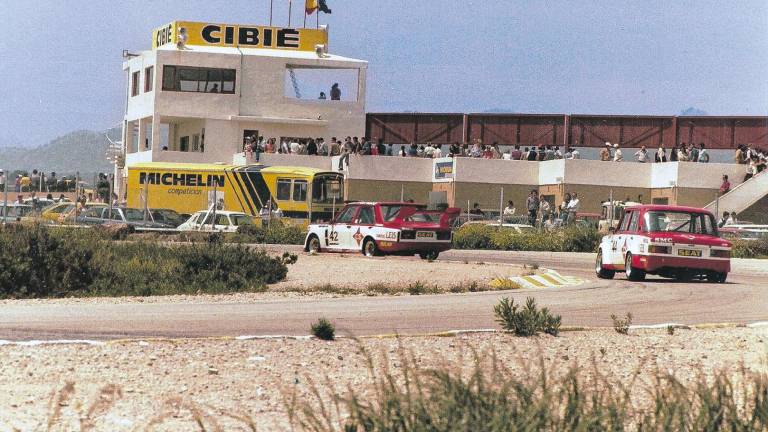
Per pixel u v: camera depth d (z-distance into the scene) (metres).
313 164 166.38
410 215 91.56
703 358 37.59
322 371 33.09
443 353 37.09
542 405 19.47
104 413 26.02
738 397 25.72
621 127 180.00
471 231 119.62
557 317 43.94
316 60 191.38
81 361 33.53
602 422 20.08
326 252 97.88
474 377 20.59
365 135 193.75
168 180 145.62
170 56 185.50
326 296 59.97
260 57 189.38
